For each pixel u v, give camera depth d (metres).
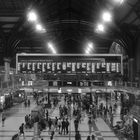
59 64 27.64
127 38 31.89
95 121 27.58
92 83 35.75
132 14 26.16
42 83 35.34
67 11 34.62
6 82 25.86
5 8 28.81
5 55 31.78
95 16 31.98
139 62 30.19
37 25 35.22
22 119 28.08
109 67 27.52
